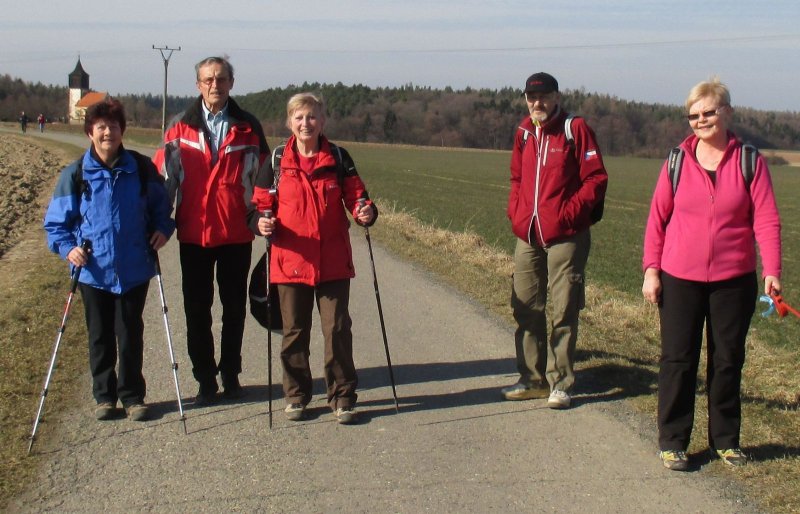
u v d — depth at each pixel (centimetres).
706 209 451
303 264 521
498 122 12862
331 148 536
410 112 13638
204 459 479
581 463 477
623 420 545
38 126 8875
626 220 2802
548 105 546
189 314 563
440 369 660
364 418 548
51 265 1127
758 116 13988
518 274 579
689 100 452
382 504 425
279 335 752
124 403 544
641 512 417
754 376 662
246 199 558
